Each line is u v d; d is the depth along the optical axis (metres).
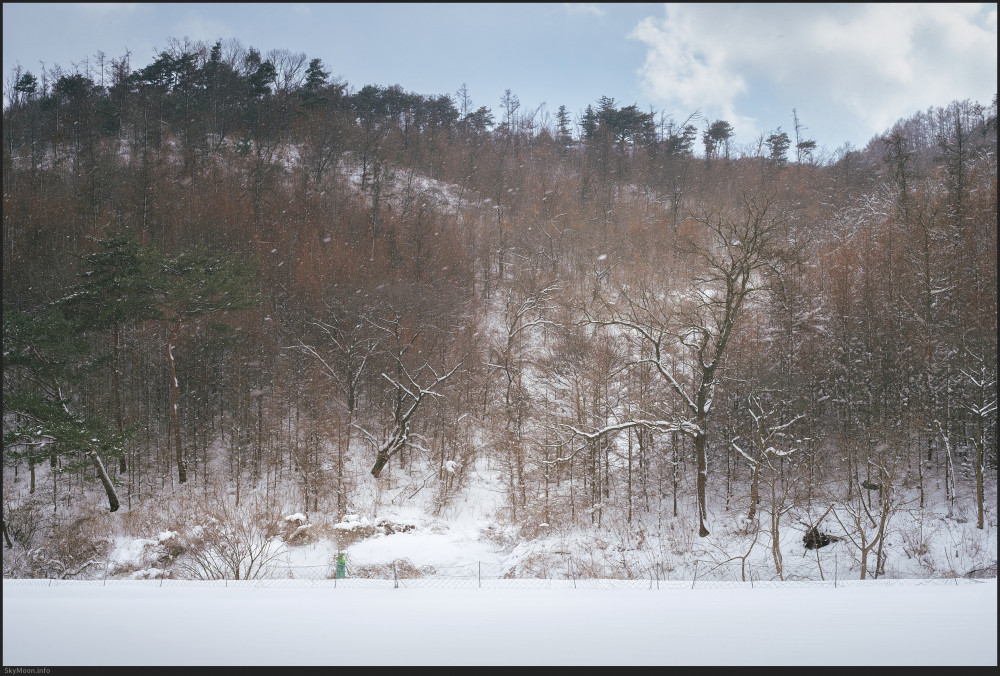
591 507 36.53
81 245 52.75
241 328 46.72
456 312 56.06
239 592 17.23
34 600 15.70
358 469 41.66
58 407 35.50
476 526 33.84
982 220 44.06
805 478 34.81
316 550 28.88
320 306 51.06
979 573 25.55
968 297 38.56
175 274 39.31
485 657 10.65
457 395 45.78
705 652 10.76
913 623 12.73
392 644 11.27
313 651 10.91
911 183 56.59
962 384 34.97
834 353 40.91
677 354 42.75
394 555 27.50
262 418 43.88
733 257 33.91
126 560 25.41
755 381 37.47
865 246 49.50
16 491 38.88
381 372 47.16
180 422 44.88
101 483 40.31
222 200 62.94
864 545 24.09
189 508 35.62
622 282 52.31
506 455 39.12
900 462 34.47
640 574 25.77
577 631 11.98
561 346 48.09
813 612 13.58
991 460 34.62
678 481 38.50
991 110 57.12
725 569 26.86
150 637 11.85
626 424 32.69
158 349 46.59
